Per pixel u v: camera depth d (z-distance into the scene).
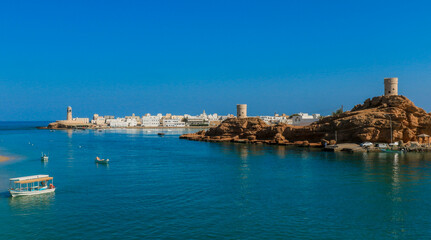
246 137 174.00
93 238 36.50
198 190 57.16
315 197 52.31
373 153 107.94
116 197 52.66
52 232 38.28
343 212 44.97
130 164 88.19
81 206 47.91
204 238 36.31
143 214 44.16
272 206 47.66
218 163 88.75
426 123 118.38
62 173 74.44
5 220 42.22
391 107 121.25
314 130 138.88
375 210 45.81
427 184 60.78
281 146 139.38
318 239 36.16
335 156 101.38
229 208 46.69
